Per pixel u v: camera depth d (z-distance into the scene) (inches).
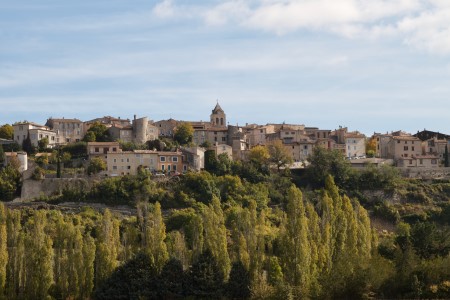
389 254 6176.2
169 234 7047.2
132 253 6166.3
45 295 5551.2
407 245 5895.7
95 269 5792.3
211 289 5600.4
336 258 5905.5
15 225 6008.9
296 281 5625.0
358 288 5398.6
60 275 5718.5
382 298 5428.2
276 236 6422.2
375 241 6569.9
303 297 5324.8
